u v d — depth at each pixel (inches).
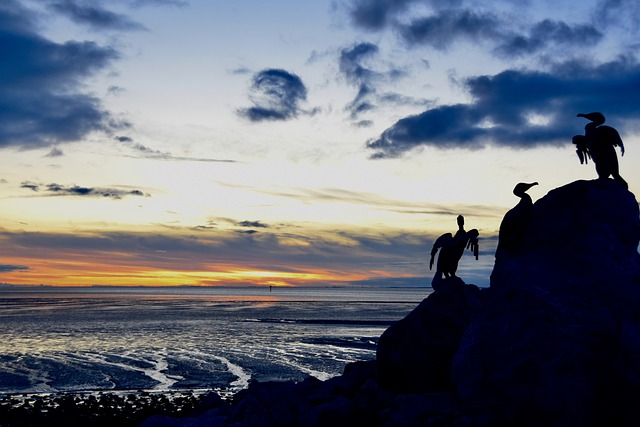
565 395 617.6
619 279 657.6
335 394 884.0
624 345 624.4
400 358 833.5
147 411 1503.4
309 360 2546.8
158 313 6378.0
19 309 7185.0
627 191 703.7
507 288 686.5
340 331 4023.1
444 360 826.2
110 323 4761.3
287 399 789.2
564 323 631.8
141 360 2556.6
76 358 2625.5
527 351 646.5
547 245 697.0
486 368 676.7
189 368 2336.4
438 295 877.2
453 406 695.7
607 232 681.6
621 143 703.7
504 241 716.0
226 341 3334.2
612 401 616.1
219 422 786.2
